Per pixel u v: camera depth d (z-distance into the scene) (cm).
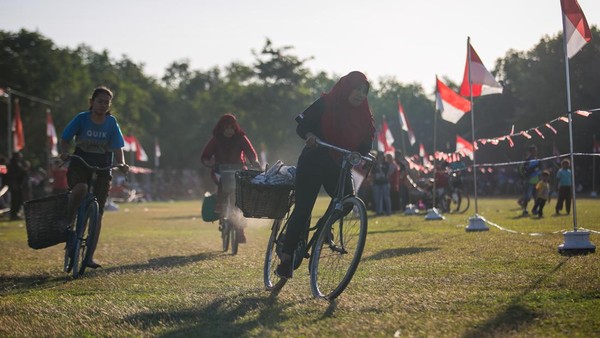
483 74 2389
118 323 906
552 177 6041
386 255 1593
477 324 832
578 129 5100
